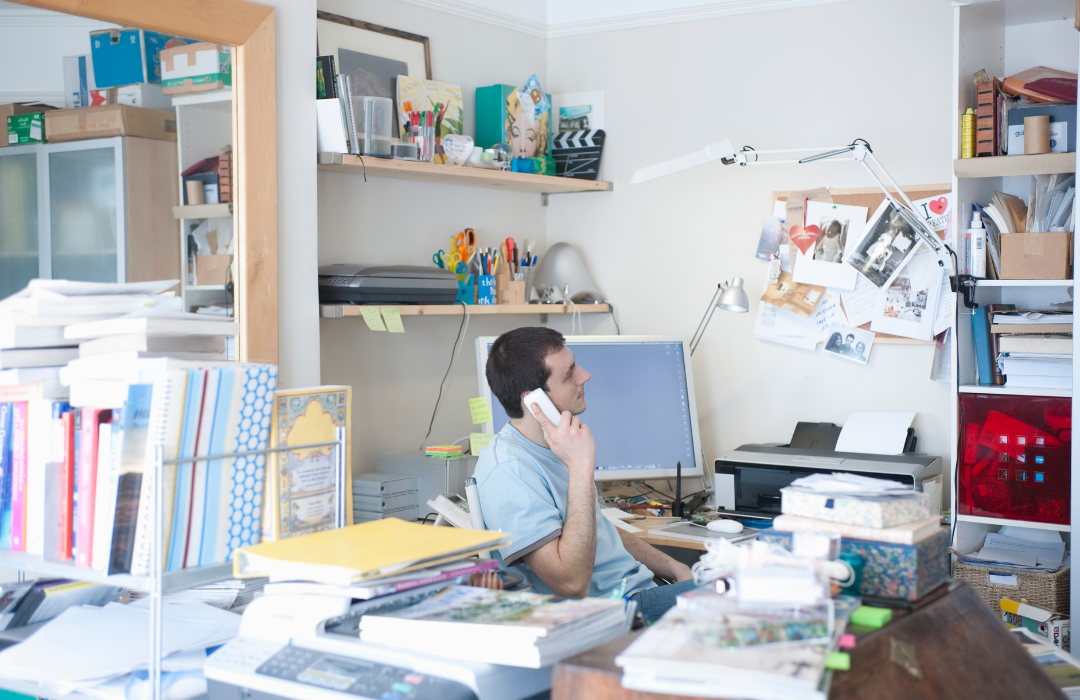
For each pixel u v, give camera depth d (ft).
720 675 3.00
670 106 10.53
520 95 10.29
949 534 4.16
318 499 5.10
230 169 6.83
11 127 5.70
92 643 4.67
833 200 9.59
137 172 6.29
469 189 10.34
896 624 3.56
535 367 6.48
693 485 10.45
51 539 4.77
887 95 9.36
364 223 9.20
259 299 7.00
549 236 11.41
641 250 10.78
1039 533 8.56
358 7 9.04
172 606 5.30
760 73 10.01
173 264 6.49
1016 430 8.02
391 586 4.12
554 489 6.40
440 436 10.17
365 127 8.26
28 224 5.80
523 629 3.64
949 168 9.09
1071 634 7.32
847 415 9.69
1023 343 8.04
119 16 5.99
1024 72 8.15
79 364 4.84
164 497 4.41
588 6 10.95
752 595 3.40
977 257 8.27
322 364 8.84
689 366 9.92
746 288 10.16
